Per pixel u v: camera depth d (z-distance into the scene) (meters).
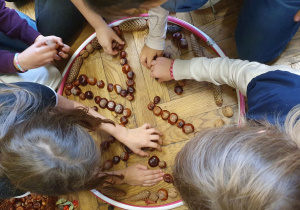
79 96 0.85
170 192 0.76
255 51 0.75
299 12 0.58
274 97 0.46
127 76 0.83
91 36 0.85
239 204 0.33
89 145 0.54
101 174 0.68
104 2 0.40
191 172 0.38
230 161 0.35
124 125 0.82
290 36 0.71
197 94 0.79
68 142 0.50
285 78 0.48
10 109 0.57
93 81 0.84
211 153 0.37
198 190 0.37
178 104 0.80
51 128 0.50
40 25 0.87
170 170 0.78
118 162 0.80
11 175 0.51
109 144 0.81
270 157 0.34
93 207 0.81
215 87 0.77
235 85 0.62
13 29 0.79
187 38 0.82
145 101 0.82
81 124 0.58
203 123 0.78
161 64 0.76
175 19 0.82
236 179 0.33
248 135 0.38
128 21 0.83
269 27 0.64
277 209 0.32
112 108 0.82
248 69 0.56
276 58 0.80
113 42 0.83
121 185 0.79
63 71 0.91
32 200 0.82
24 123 0.52
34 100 0.60
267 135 0.37
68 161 0.49
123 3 0.40
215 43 0.80
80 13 0.86
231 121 0.77
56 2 0.79
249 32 0.70
